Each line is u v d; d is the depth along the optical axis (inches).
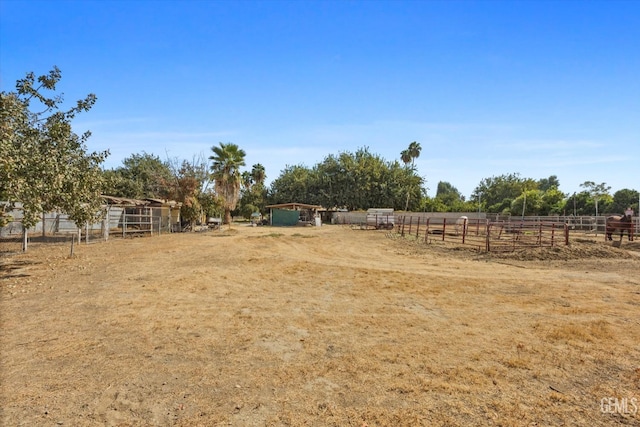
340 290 337.1
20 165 301.3
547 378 160.4
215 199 1284.4
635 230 791.1
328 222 2062.0
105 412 129.6
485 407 135.9
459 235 847.7
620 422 126.6
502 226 732.0
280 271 434.3
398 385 152.6
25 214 326.6
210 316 250.2
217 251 621.3
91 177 466.9
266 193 2596.0
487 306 281.3
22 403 134.3
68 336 206.2
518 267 471.5
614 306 280.4
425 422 125.6
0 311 253.0
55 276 381.4
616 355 185.6
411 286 354.3
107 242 768.9
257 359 179.0
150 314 251.0
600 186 1587.1
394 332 220.8
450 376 161.3
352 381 156.3
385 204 2175.2
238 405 135.9
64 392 143.3
